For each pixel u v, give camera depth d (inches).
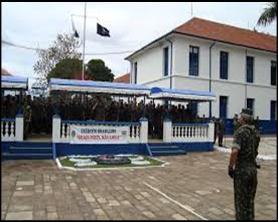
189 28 1180.5
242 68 1247.5
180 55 1098.7
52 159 594.9
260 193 383.9
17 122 617.3
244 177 252.1
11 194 348.2
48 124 756.6
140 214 294.0
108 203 325.4
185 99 802.8
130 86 747.4
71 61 1582.2
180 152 717.9
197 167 560.1
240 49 1240.2
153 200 342.0
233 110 1212.5
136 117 772.0
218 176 482.6
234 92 1219.9
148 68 1267.2
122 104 775.7
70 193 358.3
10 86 613.3
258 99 1290.6
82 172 482.3
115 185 405.4
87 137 659.4
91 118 742.5
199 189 397.4
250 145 254.8
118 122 682.8
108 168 519.2
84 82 701.3
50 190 368.5
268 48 1305.4
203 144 786.2
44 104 759.7
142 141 705.0
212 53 1171.3
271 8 874.1
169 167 553.6
